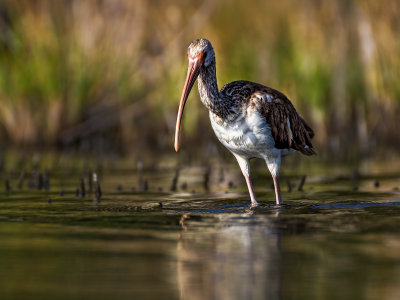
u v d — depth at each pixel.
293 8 20.27
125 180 13.73
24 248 7.34
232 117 10.38
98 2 20.31
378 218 8.90
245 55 19.84
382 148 19.34
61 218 9.15
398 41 19.67
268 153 10.70
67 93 20.38
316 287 5.90
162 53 20.48
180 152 19.12
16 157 17.50
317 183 13.10
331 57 20.09
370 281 6.04
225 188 12.61
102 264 6.66
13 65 20.12
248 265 6.59
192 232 8.10
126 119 20.41
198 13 20.34
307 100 19.81
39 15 20.22
